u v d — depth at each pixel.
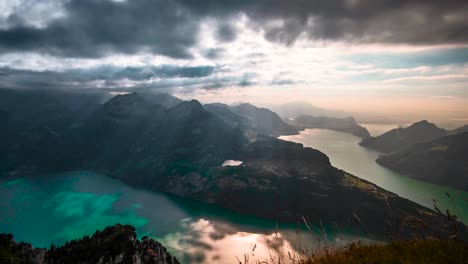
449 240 10.24
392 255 10.45
